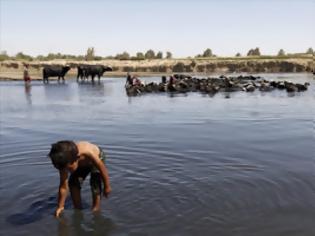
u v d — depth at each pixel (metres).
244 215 5.78
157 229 5.38
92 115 17.66
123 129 13.52
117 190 6.91
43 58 105.56
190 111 18.58
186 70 89.12
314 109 19.00
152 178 7.55
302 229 5.30
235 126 13.84
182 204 6.23
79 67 50.56
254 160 8.87
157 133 12.55
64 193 6.00
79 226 5.57
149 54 114.88
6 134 13.00
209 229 5.33
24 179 7.75
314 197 6.44
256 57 101.44
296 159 8.92
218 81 39.62
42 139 11.99
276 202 6.25
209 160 8.89
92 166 6.10
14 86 40.59
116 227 5.48
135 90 30.41
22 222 5.75
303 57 96.44
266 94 29.27
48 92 32.34
